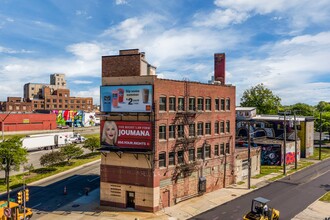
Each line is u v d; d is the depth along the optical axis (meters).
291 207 34.53
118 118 34.38
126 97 33.81
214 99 42.41
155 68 39.41
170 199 34.78
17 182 44.81
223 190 42.16
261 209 27.42
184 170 36.44
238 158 47.19
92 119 154.75
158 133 33.31
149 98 32.81
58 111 137.75
